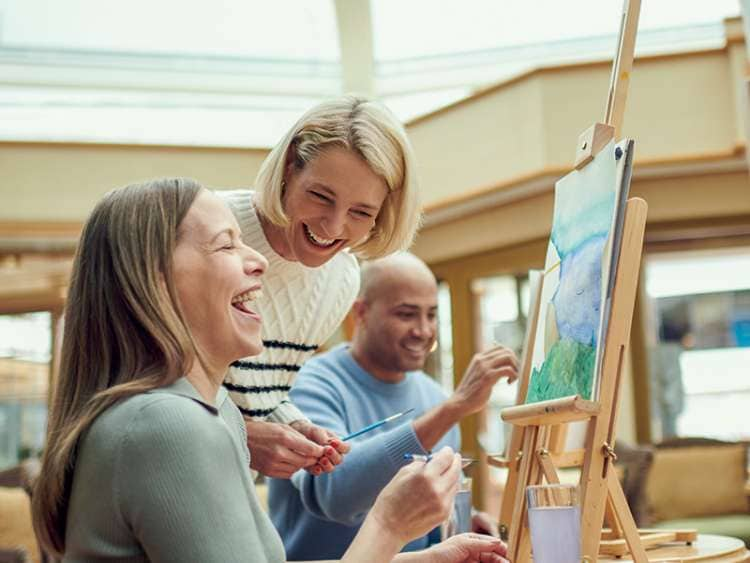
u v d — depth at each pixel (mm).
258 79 8203
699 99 6637
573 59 7820
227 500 1095
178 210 1235
